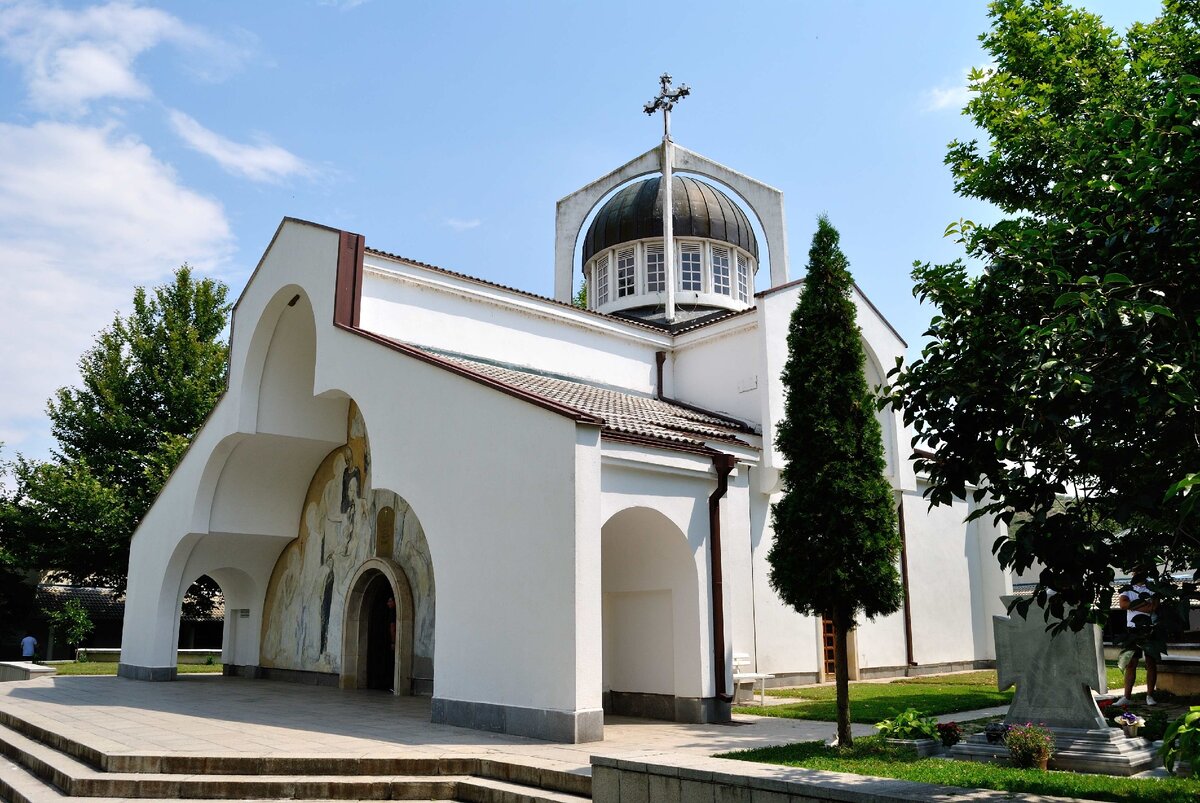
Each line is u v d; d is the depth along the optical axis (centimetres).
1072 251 650
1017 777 774
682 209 2592
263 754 973
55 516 3262
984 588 2472
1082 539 571
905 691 1644
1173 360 543
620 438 1210
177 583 2189
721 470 1338
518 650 1129
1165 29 1240
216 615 4075
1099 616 598
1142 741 920
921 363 693
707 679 1258
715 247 2647
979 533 2502
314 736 1123
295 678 2139
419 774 945
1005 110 1349
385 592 1981
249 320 1995
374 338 1509
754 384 2028
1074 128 1194
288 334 1994
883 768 823
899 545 979
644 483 1241
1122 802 682
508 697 1134
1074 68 1280
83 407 3653
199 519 2078
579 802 795
